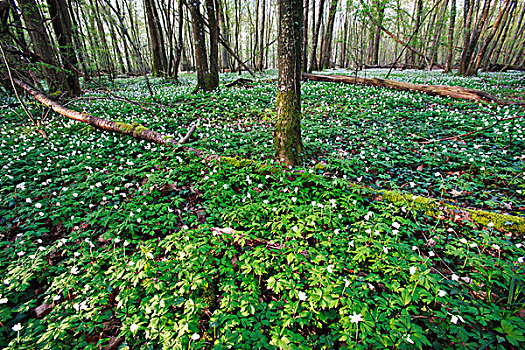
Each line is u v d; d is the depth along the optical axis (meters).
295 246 3.35
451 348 2.28
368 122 8.74
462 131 7.46
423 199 4.15
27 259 3.36
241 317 2.60
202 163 5.74
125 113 10.30
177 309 2.81
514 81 15.42
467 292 2.82
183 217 4.34
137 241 3.75
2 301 2.67
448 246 3.30
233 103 10.95
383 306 2.61
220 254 3.49
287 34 4.95
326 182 4.65
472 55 18.84
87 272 3.19
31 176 5.48
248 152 6.51
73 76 12.84
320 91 13.05
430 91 12.36
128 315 2.73
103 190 5.14
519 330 2.30
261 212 4.16
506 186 4.93
